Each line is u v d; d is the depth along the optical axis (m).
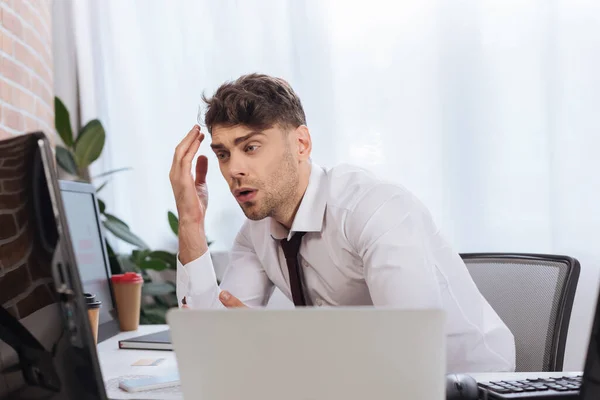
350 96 3.03
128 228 3.03
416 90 2.97
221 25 3.14
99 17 3.31
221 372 0.69
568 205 2.80
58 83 3.34
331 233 1.46
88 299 1.37
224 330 0.67
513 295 1.58
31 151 0.69
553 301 1.51
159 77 3.24
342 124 3.04
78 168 3.05
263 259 1.66
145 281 3.11
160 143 3.24
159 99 3.24
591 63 2.78
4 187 0.72
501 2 2.88
